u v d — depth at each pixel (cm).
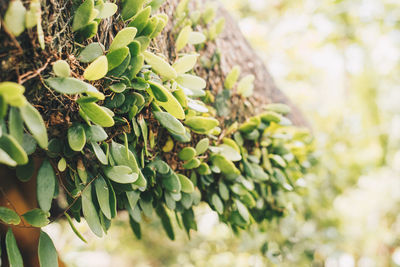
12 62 39
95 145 45
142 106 49
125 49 44
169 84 52
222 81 69
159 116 49
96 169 48
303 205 119
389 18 191
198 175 64
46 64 41
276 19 269
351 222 209
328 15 196
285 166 78
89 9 42
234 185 67
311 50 259
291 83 283
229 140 65
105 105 47
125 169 47
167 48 59
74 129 43
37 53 40
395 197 228
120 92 46
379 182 229
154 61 48
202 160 62
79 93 42
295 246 131
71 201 49
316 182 127
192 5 67
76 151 46
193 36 59
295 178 89
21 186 55
